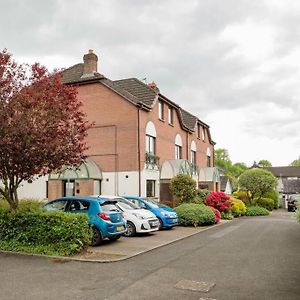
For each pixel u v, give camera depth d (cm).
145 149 2400
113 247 1187
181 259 990
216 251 1130
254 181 3972
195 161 3544
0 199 1446
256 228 1906
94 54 2512
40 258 988
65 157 1101
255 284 730
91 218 1218
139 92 2558
